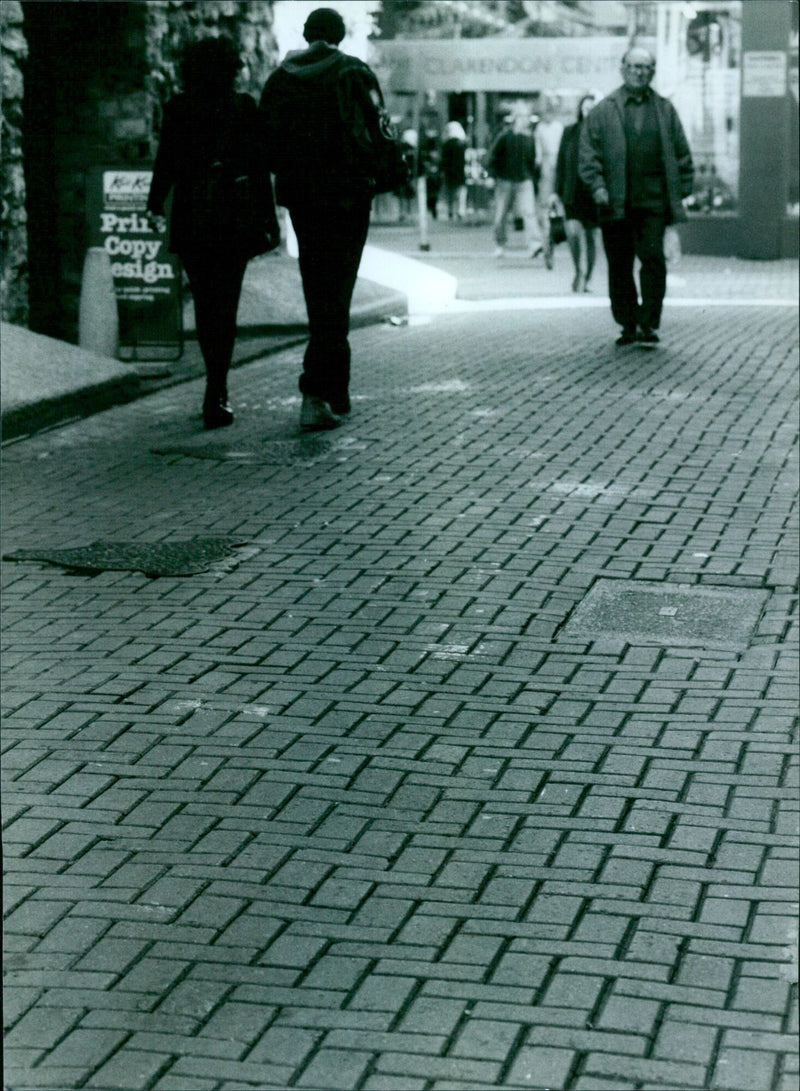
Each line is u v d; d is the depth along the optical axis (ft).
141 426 42.93
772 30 93.97
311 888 17.89
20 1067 14.64
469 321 63.87
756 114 94.63
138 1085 14.35
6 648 25.85
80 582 29.22
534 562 29.78
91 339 51.42
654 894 17.53
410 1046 14.85
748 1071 14.32
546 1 102.94
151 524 32.89
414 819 19.54
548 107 103.65
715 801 19.77
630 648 25.36
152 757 21.45
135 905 17.54
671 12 97.91
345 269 40.68
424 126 135.33
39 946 16.72
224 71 40.16
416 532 31.83
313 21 39.78
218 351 41.91
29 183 60.39
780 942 16.46
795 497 33.96
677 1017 15.17
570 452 38.29
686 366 49.83
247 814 19.72
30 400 41.73
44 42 60.29
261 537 31.73
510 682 23.99
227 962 16.39
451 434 40.52
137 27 60.54
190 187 40.47
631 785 20.30
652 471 36.32
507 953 16.43
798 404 43.52
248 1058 14.75
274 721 22.62
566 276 85.61
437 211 138.31
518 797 20.06
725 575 28.94
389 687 23.85
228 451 39.19
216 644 25.82
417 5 104.88
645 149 51.85
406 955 16.44
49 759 21.43
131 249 51.93
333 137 39.32
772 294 73.56
